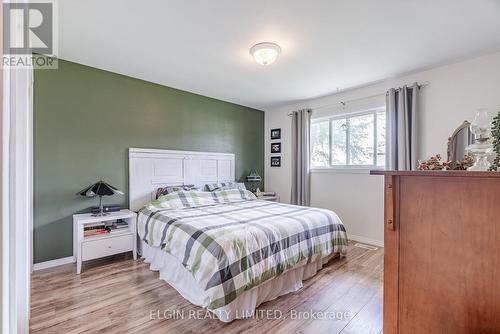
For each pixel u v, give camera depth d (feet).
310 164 14.14
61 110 9.08
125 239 9.38
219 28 7.02
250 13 6.32
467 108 9.04
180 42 7.83
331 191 13.28
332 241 8.84
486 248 2.43
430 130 9.91
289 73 10.34
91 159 9.77
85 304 6.43
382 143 11.57
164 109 11.91
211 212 9.14
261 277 6.23
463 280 2.56
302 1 5.85
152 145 11.50
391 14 6.35
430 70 9.90
